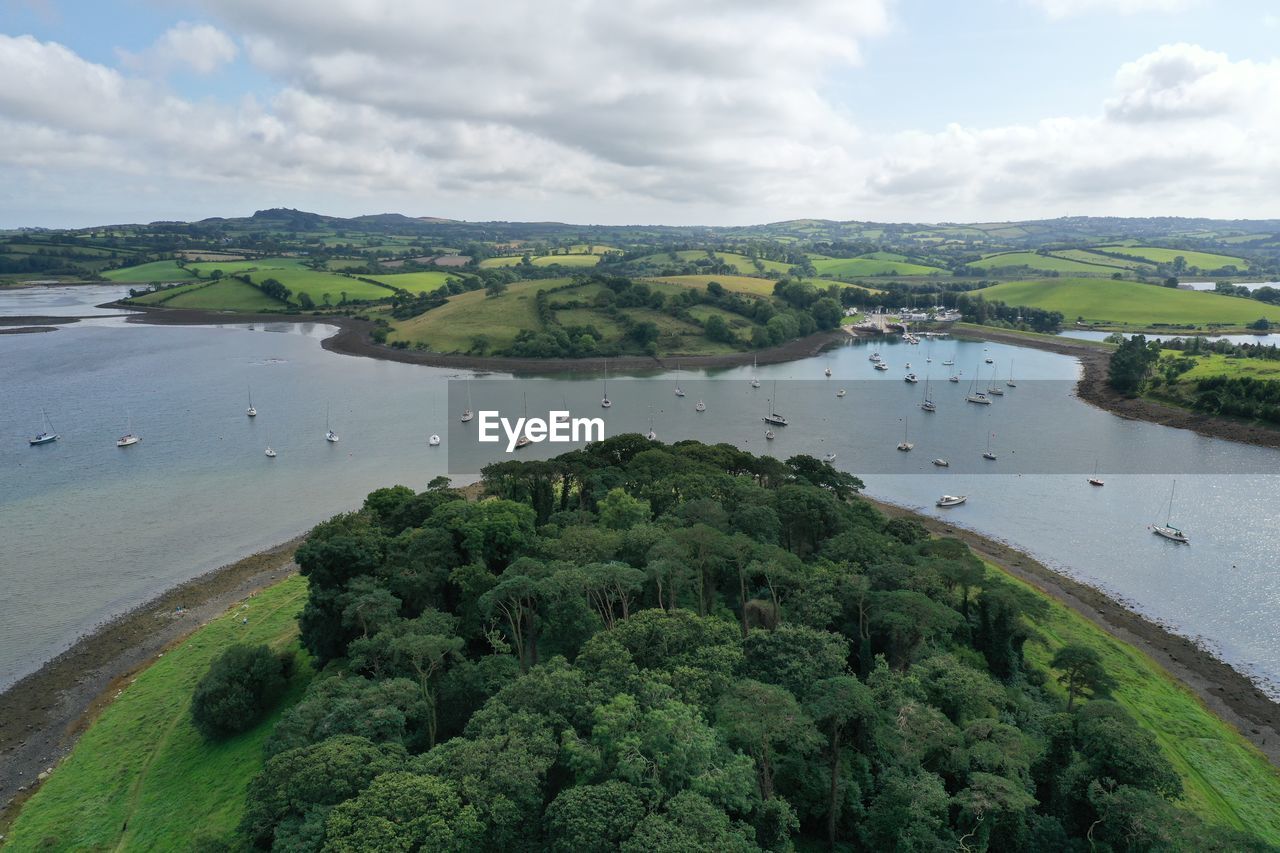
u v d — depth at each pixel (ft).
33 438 594.24
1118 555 403.54
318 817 140.46
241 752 224.74
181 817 201.87
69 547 407.03
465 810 135.95
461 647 221.05
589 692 171.53
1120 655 293.64
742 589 247.50
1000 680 251.80
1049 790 183.62
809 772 176.96
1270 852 145.89
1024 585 362.94
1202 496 493.77
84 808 212.02
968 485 521.24
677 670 180.55
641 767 145.18
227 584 364.58
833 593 242.37
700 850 124.77
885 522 353.31
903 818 160.56
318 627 248.73
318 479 526.57
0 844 200.23
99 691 278.46
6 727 257.96
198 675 276.62
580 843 129.59
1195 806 203.41
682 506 301.84
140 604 344.28
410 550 265.54
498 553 276.82
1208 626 328.08
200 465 553.23
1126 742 170.40
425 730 193.67
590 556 257.96
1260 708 267.39
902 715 177.47
